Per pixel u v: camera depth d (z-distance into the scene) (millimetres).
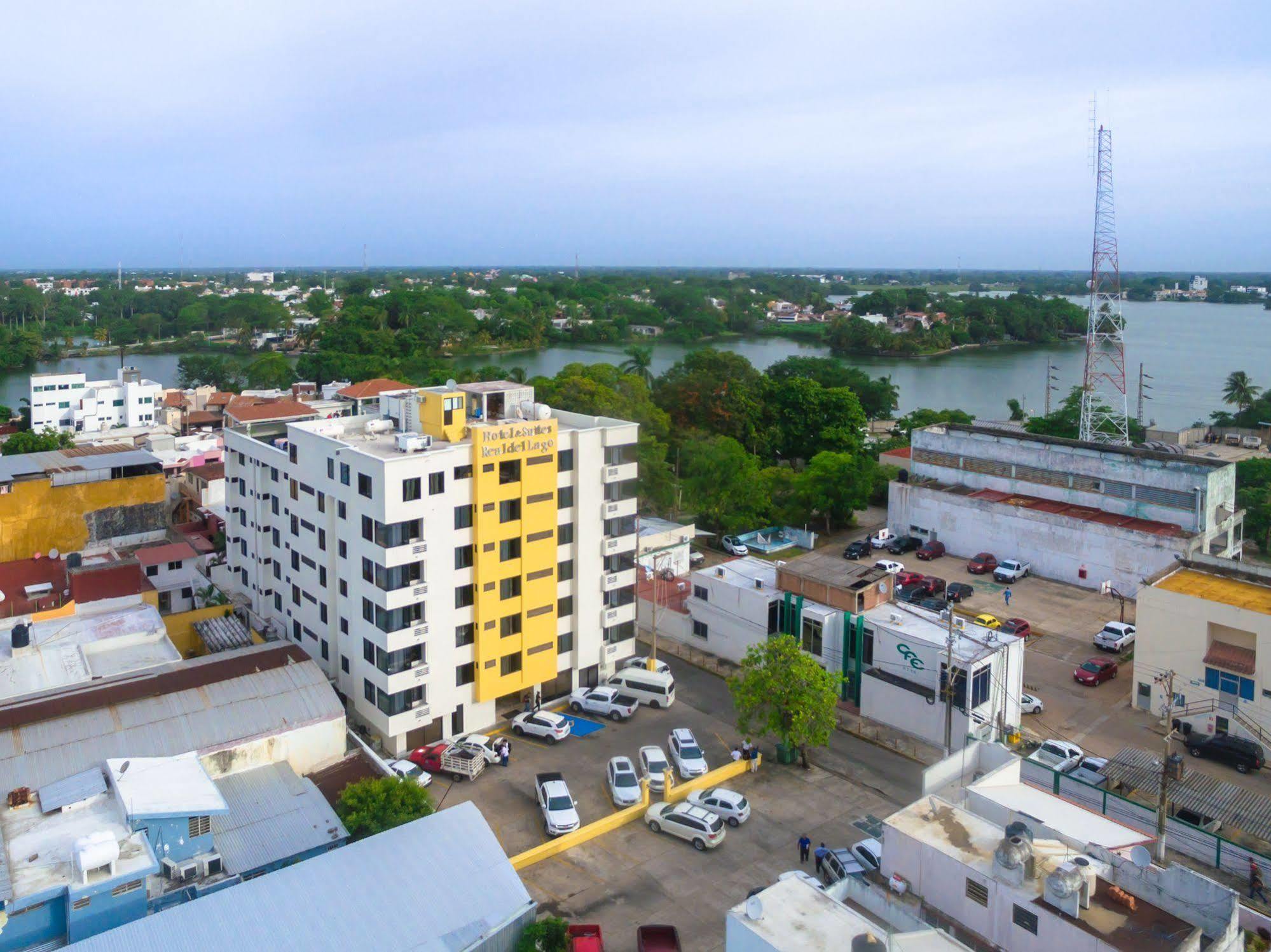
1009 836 29312
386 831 38500
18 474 75750
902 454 121312
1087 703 60500
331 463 54344
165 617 65312
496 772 52125
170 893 35594
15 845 35375
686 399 133625
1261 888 38500
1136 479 81688
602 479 59750
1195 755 54156
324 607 57938
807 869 43531
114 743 42812
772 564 71188
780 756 53562
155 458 81000
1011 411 170125
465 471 53094
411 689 52375
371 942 32344
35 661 51531
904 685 56656
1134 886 28703
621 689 61312
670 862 44031
